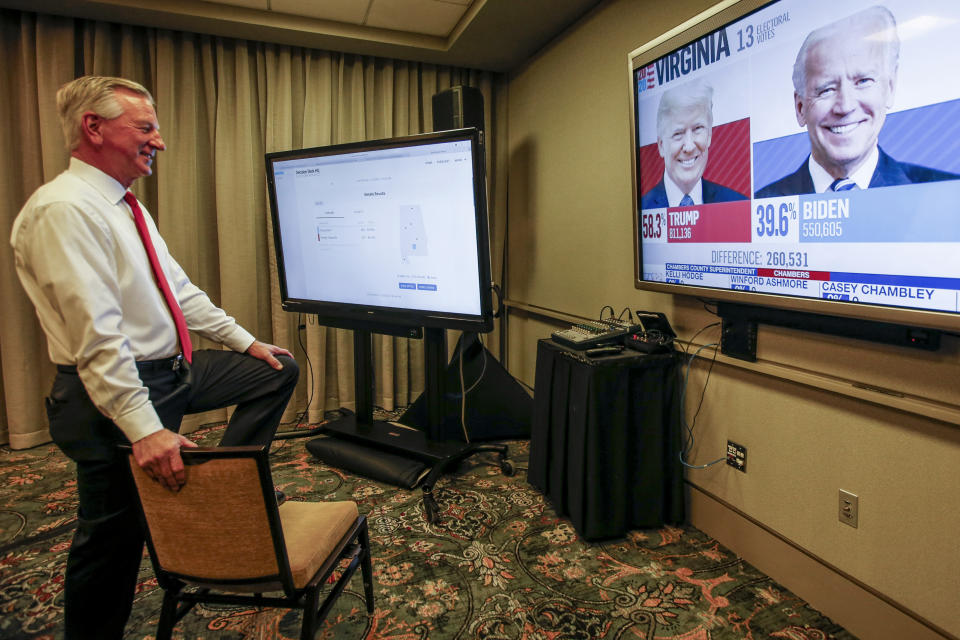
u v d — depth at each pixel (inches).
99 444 53.1
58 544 82.7
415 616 66.2
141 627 64.7
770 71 62.0
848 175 55.2
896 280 52.3
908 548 56.6
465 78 148.3
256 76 131.7
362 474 106.9
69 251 49.7
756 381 73.8
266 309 138.9
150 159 59.7
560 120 121.6
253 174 132.6
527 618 65.9
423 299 105.7
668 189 79.5
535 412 98.1
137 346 58.3
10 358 117.3
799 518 68.7
